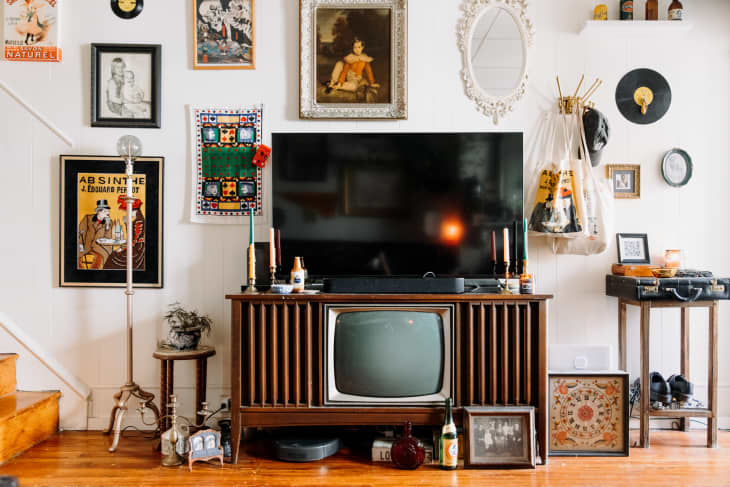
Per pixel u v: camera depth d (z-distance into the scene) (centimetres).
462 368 234
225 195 284
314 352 234
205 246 285
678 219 288
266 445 253
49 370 279
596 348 249
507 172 271
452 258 271
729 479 213
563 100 283
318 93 285
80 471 221
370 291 236
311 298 229
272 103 286
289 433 258
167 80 285
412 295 229
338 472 220
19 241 283
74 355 282
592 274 287
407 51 285
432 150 271
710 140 289
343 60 284
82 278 282
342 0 284
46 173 283
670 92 288
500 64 286
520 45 286
